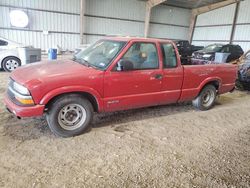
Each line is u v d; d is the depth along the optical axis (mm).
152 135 3861
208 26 21516
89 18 17891
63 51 17312
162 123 4430
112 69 3662
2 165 2756
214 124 4547
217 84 5301
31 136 3533
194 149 3455
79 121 3641
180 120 4652
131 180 2629
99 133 3805
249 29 17750
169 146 3504
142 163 2990
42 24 16234
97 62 3832
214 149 3488
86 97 3652
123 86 3814
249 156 3328
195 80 4762
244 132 4215
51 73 3352
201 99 5152
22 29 15633
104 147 3348
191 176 2771
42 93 3162
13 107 3244
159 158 3137
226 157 3264
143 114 4852
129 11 19531
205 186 2605
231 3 18922
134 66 3906
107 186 2502
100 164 2912
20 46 9000
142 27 20719
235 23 18797
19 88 3205
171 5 21531
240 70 7551
